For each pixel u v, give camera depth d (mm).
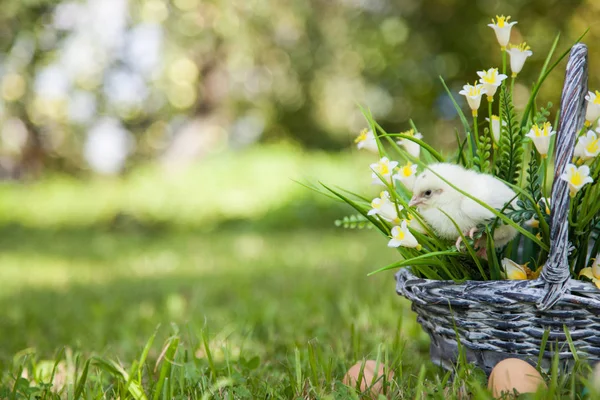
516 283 1705
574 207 1811
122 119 18891
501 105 1940
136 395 1923
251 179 11969
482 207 1838
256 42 16156
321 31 16984
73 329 3592
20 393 2135
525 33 11148
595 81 10109
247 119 19578
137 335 3371
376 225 2014
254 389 2104
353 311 3523
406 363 2396
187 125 17078
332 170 11742
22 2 15359
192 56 16453
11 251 8953
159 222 11203
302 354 2598
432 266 1958
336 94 19109
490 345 1803
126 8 15969
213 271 6234
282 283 5020
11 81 17062
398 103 17062
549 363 1775
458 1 13758
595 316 1680
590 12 10641
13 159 17906
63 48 16750
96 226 11398
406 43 15258
